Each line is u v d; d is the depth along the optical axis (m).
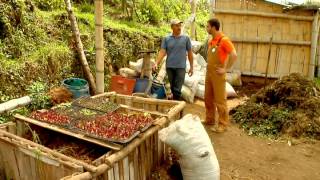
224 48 5.28
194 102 7.33
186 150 3.86
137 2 11.02
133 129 3.91
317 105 6.00
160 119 4.36
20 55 6.33
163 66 7.41
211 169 3.89
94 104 4.83
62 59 6.68
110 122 4.19
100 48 6.23
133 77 7.14
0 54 5.95
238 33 8.59
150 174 4.31
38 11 7.31
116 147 3.61
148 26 10.48
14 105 5.20
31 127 4.34
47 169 3.56
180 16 12.70
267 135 5.71
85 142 4.20
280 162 4.91
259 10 8.35
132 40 8.51
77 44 6.80
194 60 8.12
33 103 5.49
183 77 6.46
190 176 3.94
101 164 3.38
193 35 10.47
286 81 6.46
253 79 8.83
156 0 12.03
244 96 7.95
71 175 3.17
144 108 5.23
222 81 5.49
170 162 4.66
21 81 5.86
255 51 8.64
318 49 9.17
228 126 6.04
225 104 5.68
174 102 5.00
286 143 5.46
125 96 5.31
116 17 10.10
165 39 6.35
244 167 4.76
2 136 3.88
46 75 6.32
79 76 6.99
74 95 5.86
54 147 4.18
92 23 8.10
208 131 5.81
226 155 5.06
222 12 8.50
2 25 6.33
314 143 5.45
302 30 8.36
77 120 4.28
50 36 7.11
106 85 7.20
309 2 8.16
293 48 8.50
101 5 5.98
